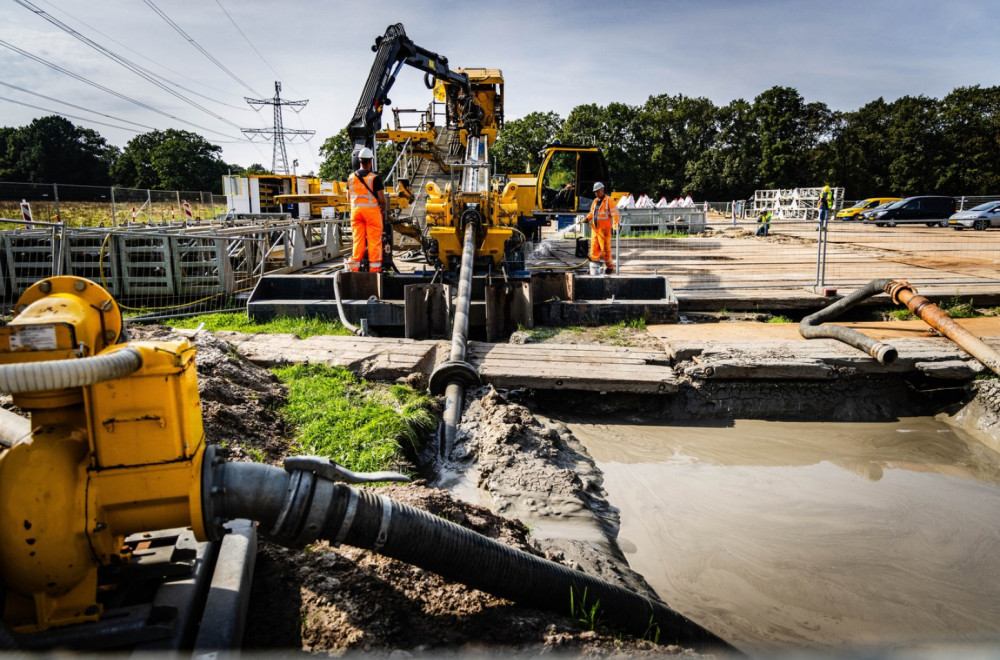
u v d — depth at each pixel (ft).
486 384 22.13
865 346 23.34
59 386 6.02
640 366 23.40
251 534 9.85
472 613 9.51
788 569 13.51
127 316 29.40
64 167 265.75
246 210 104.63
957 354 23.04
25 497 6.73
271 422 17.10
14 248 34.71
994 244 62.44
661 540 14.69
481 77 49.42
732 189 233.55
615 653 8.97
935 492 17.22
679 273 43.78
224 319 29.35
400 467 15.58
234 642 7.68
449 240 32.30
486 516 13.08
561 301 29.81
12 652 6.64
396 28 33.78
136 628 7.27
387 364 22.40
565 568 10.10
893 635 11.28
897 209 93.66
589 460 18.90
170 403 7.27
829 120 238.68
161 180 253.24
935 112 224.74
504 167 241.55
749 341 25.43
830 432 21.54
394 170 49.85
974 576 13.24
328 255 56.90
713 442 20.67
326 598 9.50
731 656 10.56
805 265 48.06
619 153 247.29
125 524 7.47
